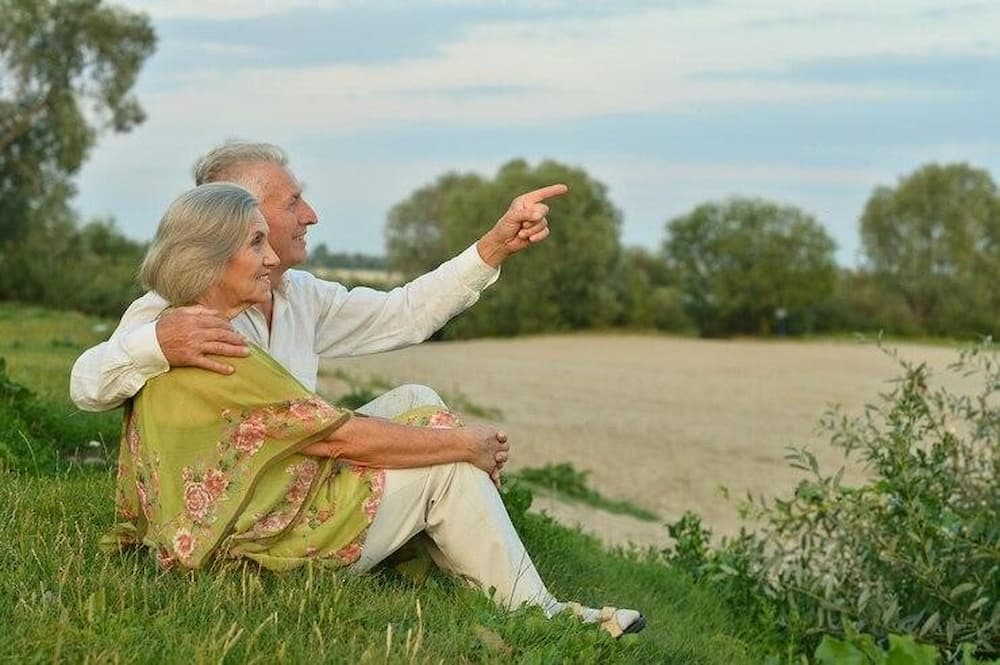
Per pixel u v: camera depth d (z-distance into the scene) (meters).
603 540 10.05
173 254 4.04
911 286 66.69
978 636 5.79
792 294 63.00
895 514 6.48
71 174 46.09
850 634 4.22
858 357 39.53
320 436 4.08
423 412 4.39
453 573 4.36
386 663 3.59
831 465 16.19
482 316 59.16
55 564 4.10
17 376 9.76
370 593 4.12
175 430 4.02
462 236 63.94
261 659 3.51
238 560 4.05
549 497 11.77
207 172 4.52
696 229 63.66
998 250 68.06
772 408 23.27
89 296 40.06
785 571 6.80
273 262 4.16
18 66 44.31
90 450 6.79
